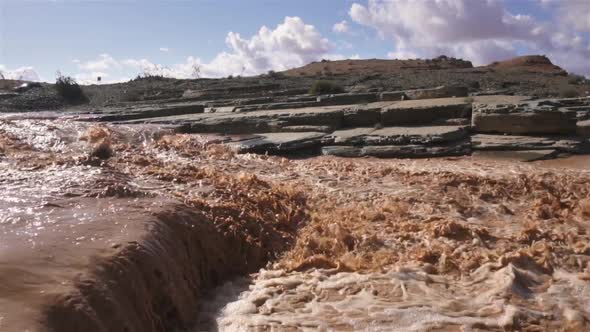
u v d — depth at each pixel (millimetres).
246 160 11312
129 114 19516
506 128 14578
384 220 7625
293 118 16656
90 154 9141
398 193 9000
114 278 3992
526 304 5176
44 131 11203
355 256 6246
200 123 16719
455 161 12648
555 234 7098
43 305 3311
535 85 35781
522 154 13031
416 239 6879
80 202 5633
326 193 8875
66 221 4934
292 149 13812
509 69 52375
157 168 8398
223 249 5832
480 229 7160
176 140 12547
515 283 5512
